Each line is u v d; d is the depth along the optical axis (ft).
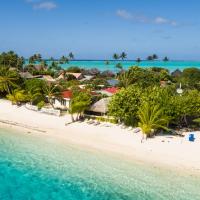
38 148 154.30
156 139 161.79
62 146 156.25
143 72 310.65
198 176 122.93
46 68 543.39
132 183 117.50
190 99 176.96
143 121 163.02
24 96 239.91
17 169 131.03
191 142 157.89
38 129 183.73
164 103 171.12
